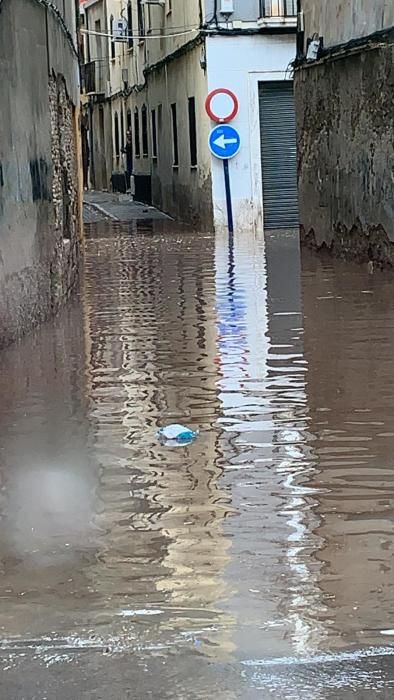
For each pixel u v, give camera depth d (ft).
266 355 31.42
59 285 42.91
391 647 13.46
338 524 17.61
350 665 13.03
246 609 14.57
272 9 85.71
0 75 33.22
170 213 106.63
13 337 34.32
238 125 87.04
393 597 14.87
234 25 86.12
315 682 12.68
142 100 122.11
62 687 12.67
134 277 53.36
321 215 61.62
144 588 15.34
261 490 19.35
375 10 50.37
